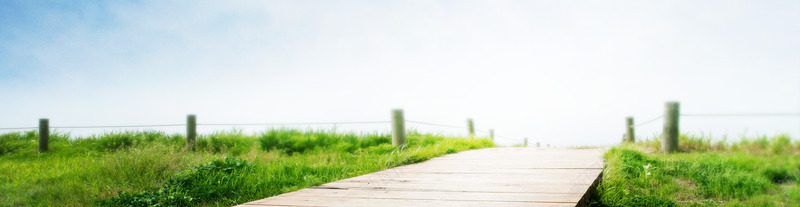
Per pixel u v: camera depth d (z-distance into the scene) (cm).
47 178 683
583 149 935
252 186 573
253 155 948
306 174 659
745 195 540
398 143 1056
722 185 575
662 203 481
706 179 600
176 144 1144
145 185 593
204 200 527
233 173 623
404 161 710
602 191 468
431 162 708
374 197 389
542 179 471
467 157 784
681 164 683
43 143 1126
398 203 360
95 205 511
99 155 1054
